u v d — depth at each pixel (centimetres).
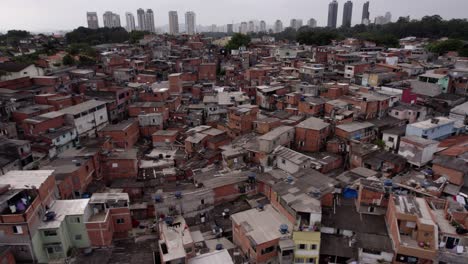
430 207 4303
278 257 4075
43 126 6681
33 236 3859
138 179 5988
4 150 5656
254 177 5372
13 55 14800
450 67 11944
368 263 3953
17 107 7744
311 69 11819
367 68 12194
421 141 5991
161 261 3934
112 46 18338
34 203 3944
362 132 7056
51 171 4516
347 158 6556
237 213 4578
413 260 3806
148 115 8106
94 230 4322
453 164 5197
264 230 4172
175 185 5681
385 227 4366
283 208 4472
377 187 4594
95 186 5616
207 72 13075
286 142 6694
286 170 5650
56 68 12538
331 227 4344
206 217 4841
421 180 5269
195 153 6831
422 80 9988
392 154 6181
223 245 4412
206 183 5216
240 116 7369
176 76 10300
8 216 3678
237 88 11106
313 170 5250
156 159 6831
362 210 4659
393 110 8094
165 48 17362
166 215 4603
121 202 4638
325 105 8231
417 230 3853
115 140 7231
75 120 7231
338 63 13712
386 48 18038
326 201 4716
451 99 8881
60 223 4062
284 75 12131
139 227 4906
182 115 8869
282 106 9400
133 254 4297
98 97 8906
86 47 16500
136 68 13275
